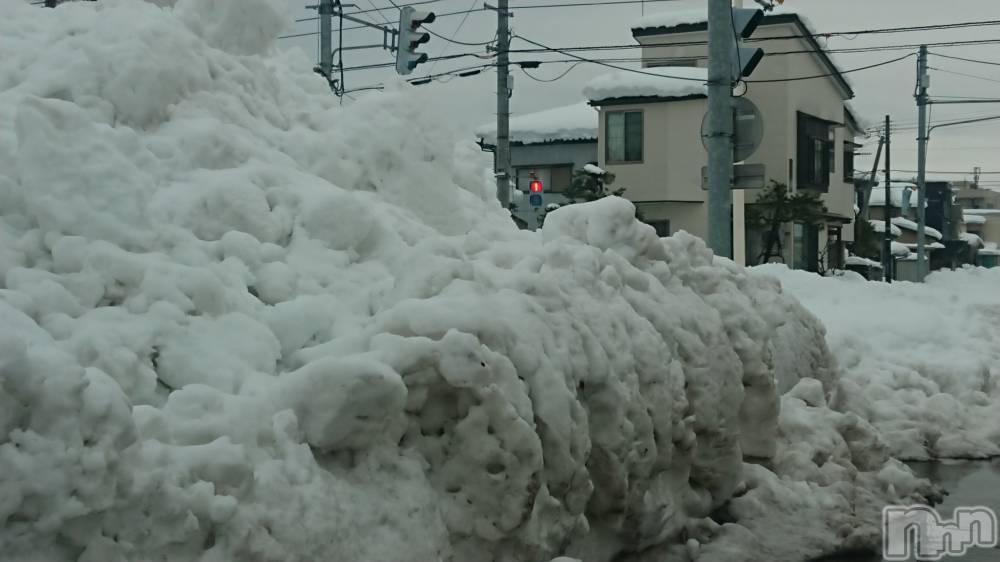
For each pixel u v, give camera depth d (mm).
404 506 3885
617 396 4875
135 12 5746
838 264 40000
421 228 5918
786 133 32875
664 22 33688
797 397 7609
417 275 4574
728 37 12867
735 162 12961
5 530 2928
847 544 5777
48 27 6168
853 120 41062
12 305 3738
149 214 4590
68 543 3051
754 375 6348
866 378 9570
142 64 5383
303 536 3502
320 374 3816
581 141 35844
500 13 22891
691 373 5734
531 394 4355
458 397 4129
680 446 5559
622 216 6152
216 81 6039
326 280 4953
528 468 4129
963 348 11117
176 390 3865
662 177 32250
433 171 6551
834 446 6957
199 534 3285
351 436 3863
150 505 3195
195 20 6727
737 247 16156
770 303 7840
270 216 5055
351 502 3740
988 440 8930
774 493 6145
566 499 4531
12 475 2914
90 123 4582
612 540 5074
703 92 31484
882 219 64188
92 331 3838
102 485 3059
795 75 33375
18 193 4406
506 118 23125
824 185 36000
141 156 4969
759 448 6453
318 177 5949
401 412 3996
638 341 5289
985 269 27406
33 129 4398
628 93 32219
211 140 5359
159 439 3465
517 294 4695
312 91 7242
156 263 4293
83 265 4168
